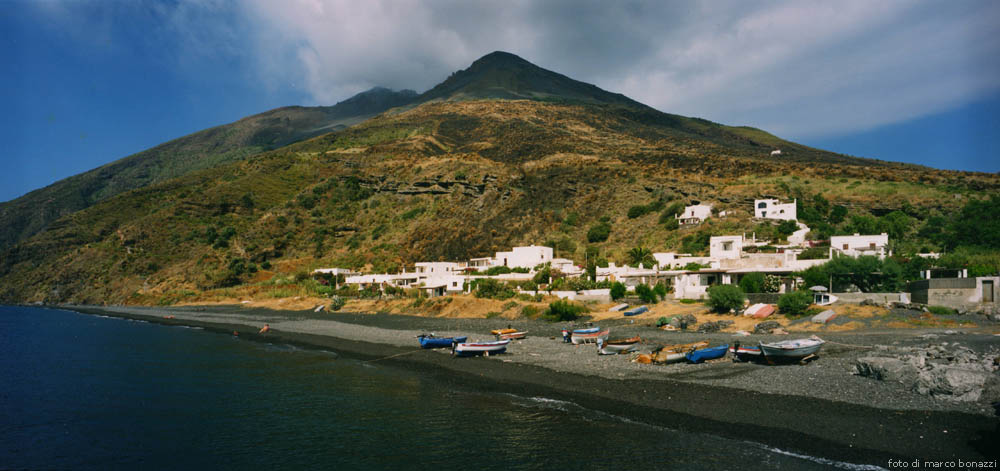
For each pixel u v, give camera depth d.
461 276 93.75
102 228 159.38
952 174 138.38
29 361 42.69
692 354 32.09
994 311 40.91
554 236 123.81
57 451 21.67
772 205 107.31
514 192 148.00
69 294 133.00
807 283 55.88
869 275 53.84
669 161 169.38
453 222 138.88
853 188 124.12
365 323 67.06
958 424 19.28
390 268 123.12
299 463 19.88
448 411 25.59
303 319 76.12
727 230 102.38
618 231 119.44
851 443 18.55
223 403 28.38
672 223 111.44
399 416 25.09
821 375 26.56
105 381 34.41
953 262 64.19
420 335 45.31
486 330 54.38
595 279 79.38
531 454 19.67
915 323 39.59
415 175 170.25
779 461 17.62
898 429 19.30
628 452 19.25
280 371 36.97
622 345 37.91
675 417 22.56
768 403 23.03
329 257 140.75
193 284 126.62
